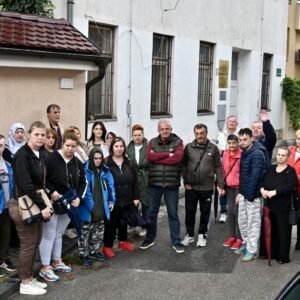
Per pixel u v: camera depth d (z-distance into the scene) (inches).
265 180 293.7
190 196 322.7
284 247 294.0
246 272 281.6
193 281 267.4
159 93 585.3
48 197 260.4
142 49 539.2
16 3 413.1
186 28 609.9
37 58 333.7
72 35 370.0
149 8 545.0
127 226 335.9
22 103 337.1
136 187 307.9
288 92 895.7
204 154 317.4
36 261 281.1
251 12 767.1
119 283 263.1
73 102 372.2
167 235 348.8
